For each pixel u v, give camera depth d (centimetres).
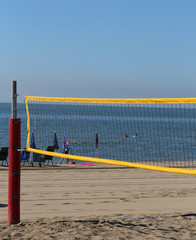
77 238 443
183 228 490
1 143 3400
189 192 853
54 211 683
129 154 2211
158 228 493
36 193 851
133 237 445
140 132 4097
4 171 1237
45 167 1380
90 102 754
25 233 473
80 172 1201
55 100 791
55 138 1514
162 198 790
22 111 10888
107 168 1309
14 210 536
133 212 668
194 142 3027
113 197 805
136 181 1012
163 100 666
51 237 449
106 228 498
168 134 3903
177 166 1328
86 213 666
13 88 541
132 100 703
